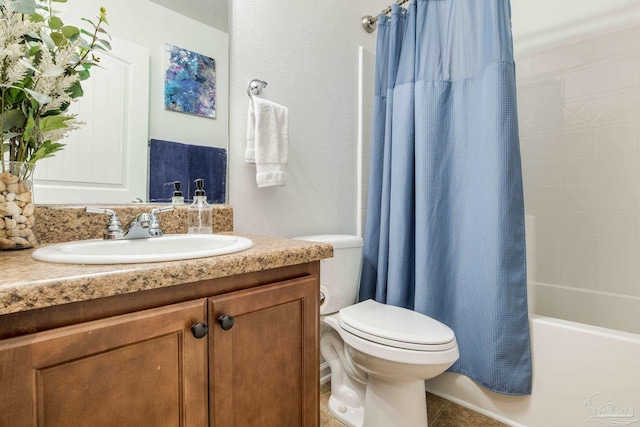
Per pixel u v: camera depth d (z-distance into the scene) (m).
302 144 1.55
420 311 1.39
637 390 1.05
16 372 0.41
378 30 1.69
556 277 1.79
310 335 0.79
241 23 1.30
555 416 1.18
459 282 1.39
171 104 1.11
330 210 1.70
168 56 1.10
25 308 0.41
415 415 1.12
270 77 1.40
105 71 0.97
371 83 1.94
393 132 1.54
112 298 0.50
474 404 1.36
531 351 1.24
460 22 1.38
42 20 0.77
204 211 1.06
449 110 1.41
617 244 1.64
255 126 1.26
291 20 1.50
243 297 0.65
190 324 0.57
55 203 0.88
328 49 1.68
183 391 0.56
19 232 0.71
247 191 1.32
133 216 0.98
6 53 0.64
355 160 1.85
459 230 1.39
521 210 1.23
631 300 1.58
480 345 1.29
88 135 0.94
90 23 0.91
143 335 0.51
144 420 0.52
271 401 0.71
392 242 1.50
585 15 1.72
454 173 1.41
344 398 1.39
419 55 1.45
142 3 1.04
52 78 0.73
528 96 1.88
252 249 0.73
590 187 1.71
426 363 1.00
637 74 1.59
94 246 0.77
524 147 1.89
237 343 0.64
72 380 0.45
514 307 1.22
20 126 0.74
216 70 1.22
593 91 1.70
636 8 1.60
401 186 1.48
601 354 1.11
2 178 0.69
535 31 1.86
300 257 0.76
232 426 0.63
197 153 1.17
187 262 0.57
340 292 1.47
